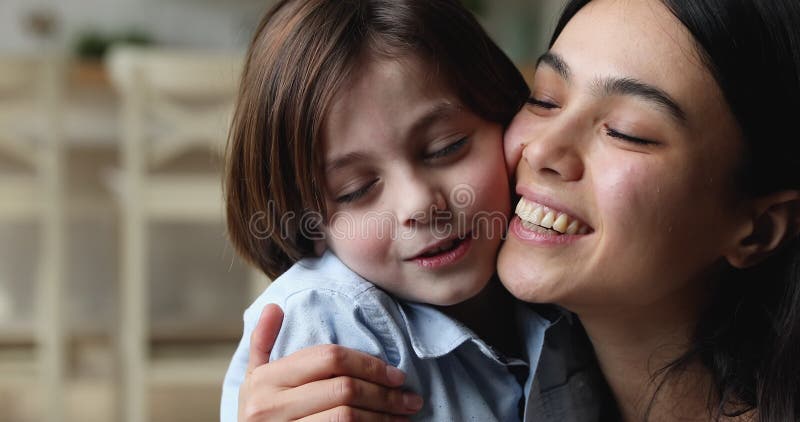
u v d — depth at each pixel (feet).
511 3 13.08
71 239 10.26
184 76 7.25
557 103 2.47
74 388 9.11
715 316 2.64
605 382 2.93
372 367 2.49
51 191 7.75
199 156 8.33
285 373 2.50
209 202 7.60
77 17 12.10
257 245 2.97
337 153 2.52
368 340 2.60
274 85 2.64
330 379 2.46
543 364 2.77
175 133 7.47
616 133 2.29
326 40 2.55
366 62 2.50
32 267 10.30
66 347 9.36
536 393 2.75
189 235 10.49
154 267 10.36
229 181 2.94
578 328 2.89
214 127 7.48
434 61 2.55
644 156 2.26
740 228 2.43
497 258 2.61
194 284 10.19
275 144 2.66
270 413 2.47
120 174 8.25
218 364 7.27
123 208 7.91
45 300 7.93
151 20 12.30
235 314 8.98
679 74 2.24
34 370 7.73
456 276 2.57
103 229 10.32
